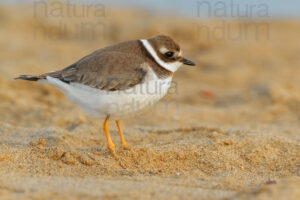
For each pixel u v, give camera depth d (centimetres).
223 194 716
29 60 1881
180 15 2822
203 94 1762
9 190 695
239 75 1986
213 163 923
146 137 1126
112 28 2466
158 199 679
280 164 930
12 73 1675
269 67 2091
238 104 1639
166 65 952
